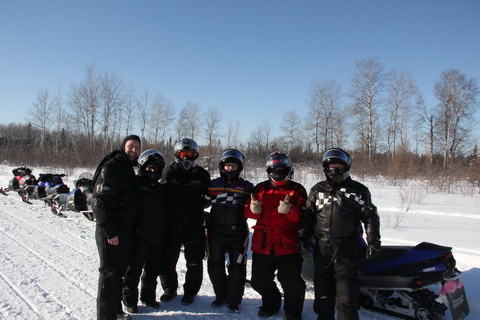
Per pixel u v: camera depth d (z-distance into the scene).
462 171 15.66
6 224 8.28
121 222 3.67
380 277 3.76
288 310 3.77
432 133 37.28
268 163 3.93
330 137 44.69
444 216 8.91
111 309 3.52
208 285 4.91
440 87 36.97
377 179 18.00
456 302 3.50
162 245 4.13
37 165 26.91
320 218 3.59
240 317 3.92
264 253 3.85
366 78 35.97
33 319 3.73
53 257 5.85
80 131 39.47
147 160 4.02
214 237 4.15
